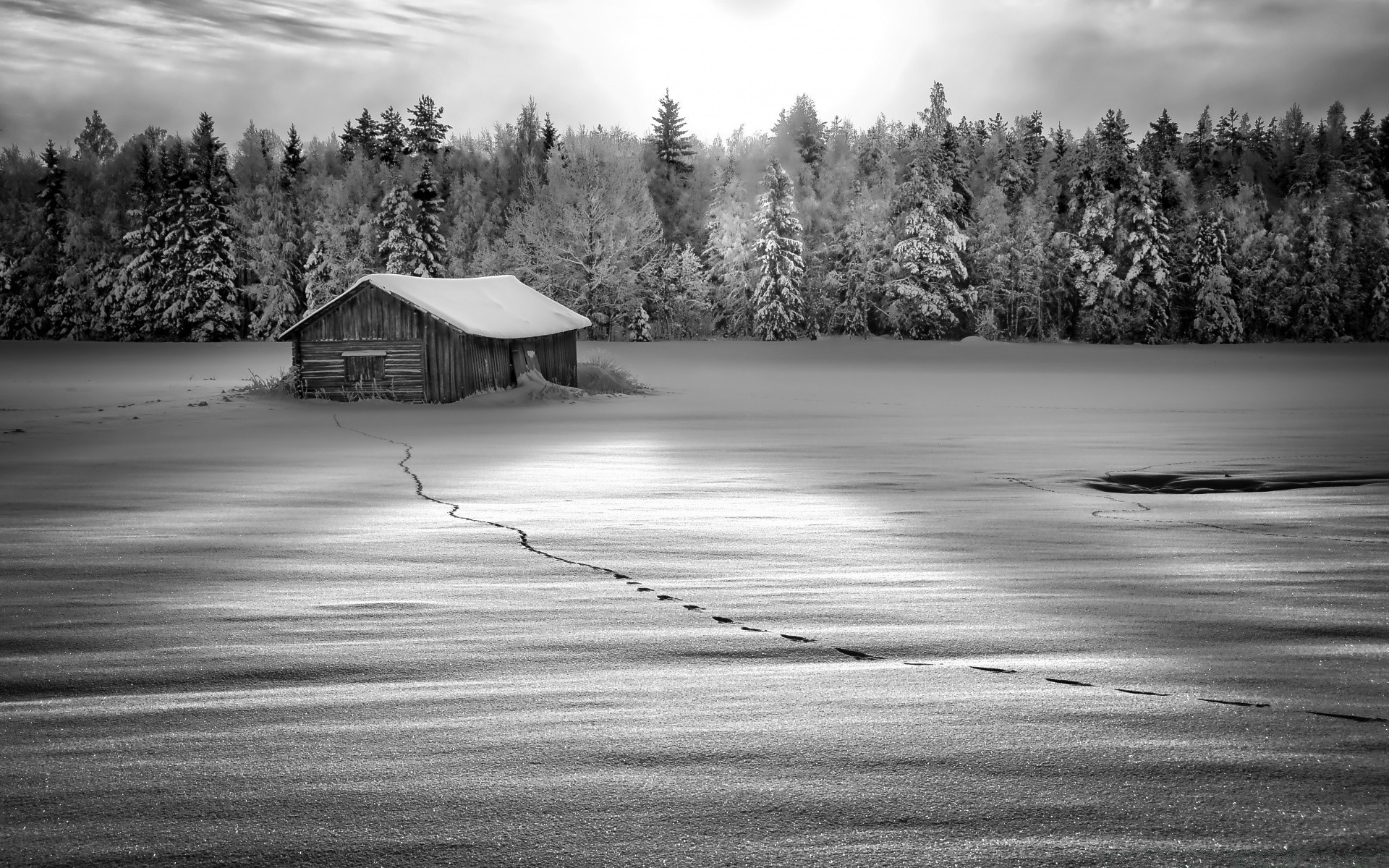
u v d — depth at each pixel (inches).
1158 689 223.0
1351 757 179.5
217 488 635.5
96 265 4028.1
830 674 236.1
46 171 4623.5
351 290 1545.3
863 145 4574.3
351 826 153.3
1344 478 663.8
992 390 1749.5
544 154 4598.9
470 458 818.8
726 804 160.6
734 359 2741.1
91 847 146.6
